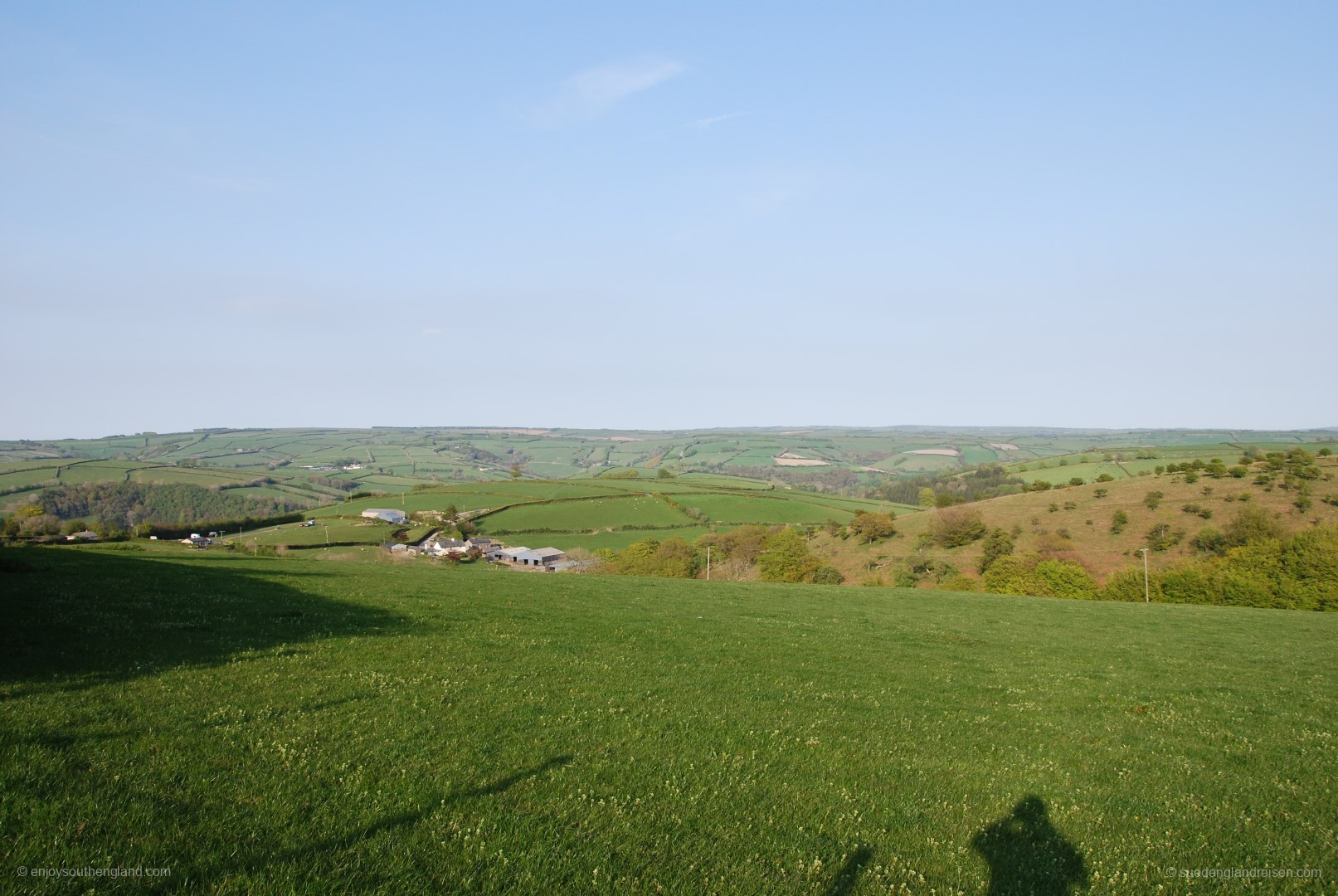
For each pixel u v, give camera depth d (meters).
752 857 10.03
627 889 8.84
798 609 42.16
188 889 7.68
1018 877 10.31
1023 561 91.94
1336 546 74.38
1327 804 14.18
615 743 14.26
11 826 8.45
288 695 15.14
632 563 107.56
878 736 16.78
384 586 36.75
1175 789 14.53
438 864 8.89
